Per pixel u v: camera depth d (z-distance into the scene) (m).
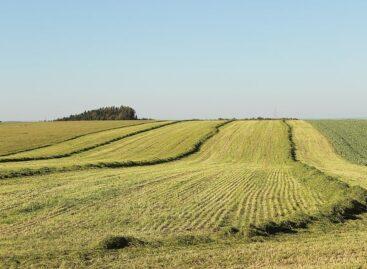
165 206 27.95
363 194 31.36
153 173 45.88
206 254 16.91
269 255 16.81
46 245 18.50
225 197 31.78
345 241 19.56
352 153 71.00
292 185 38.44
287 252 17.27
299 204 29.44
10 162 54.56
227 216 25.25
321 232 22.02
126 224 23.02
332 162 61.56
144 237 19.95
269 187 37.16
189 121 114.44
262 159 64.81
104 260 16.12
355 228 23.25
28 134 88.38
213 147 75.69
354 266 14.74
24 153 65.56
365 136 87.69
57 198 29.83
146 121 121.62
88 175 42.84
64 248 17.94
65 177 41.06
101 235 20.50
